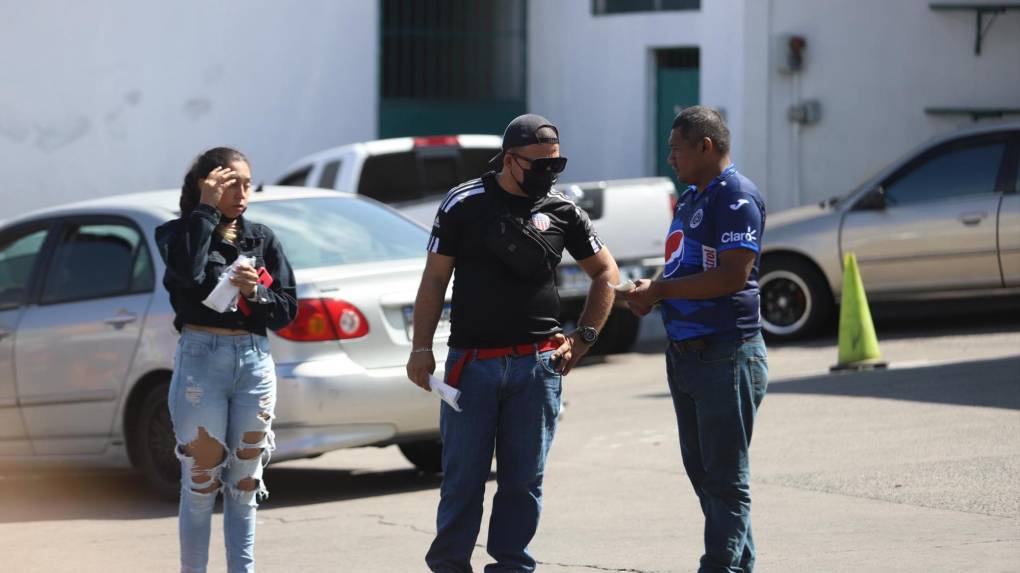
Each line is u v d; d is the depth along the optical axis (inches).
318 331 836.0
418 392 855.7
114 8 1897.1
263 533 781.9
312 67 2062.0
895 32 1863.9
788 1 1897.1
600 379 1352.1
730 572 562.9
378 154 1504.7
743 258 549.3
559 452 979.3
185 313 600.1
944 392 1042.7
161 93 1937.7
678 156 564.7
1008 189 1380.4
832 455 878.4
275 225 911.7
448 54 2217.0
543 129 558.6
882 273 1425.9
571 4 2193.7
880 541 671.1
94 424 896.3
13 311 934.4
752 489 809.5
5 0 1827.0
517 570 571.8
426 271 571.8
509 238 557.9
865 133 1883.6
